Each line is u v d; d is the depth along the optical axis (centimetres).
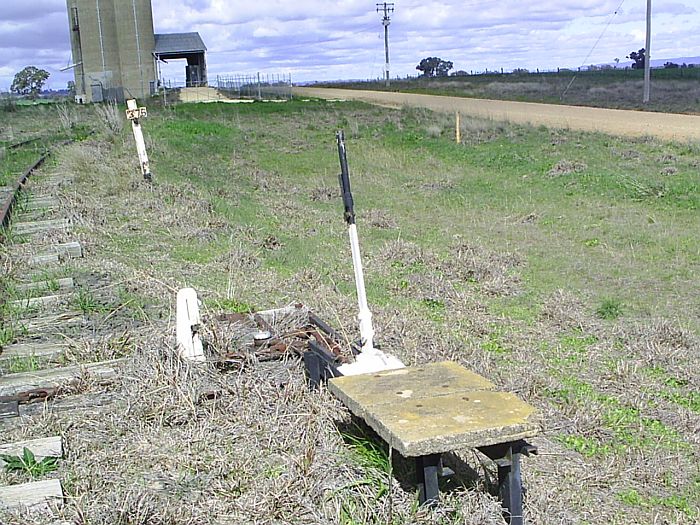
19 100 5188
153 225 1074
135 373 504
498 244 1116
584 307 813
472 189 1603
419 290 845
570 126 2388
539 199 1472
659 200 1384
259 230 1135
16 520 348
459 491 376
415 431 335
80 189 1280
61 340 609
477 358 617
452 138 2206
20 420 465
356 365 454
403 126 2470
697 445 496
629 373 611
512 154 1897
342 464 391
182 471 397
